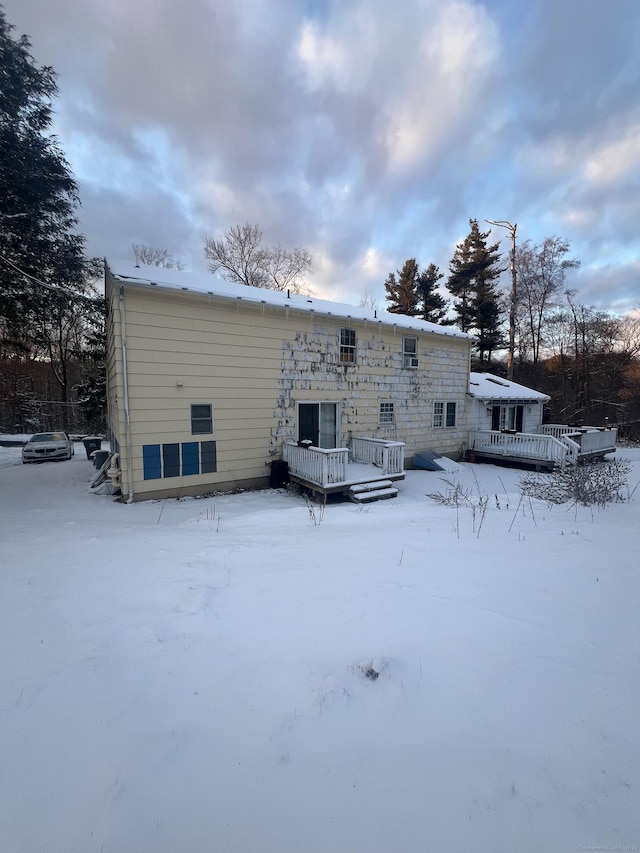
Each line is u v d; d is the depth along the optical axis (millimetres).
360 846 1416
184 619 3027
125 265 10094
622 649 2543
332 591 3432
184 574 3908
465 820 1498
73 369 33500
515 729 1925
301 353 11297
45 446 16438
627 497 7680
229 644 2686
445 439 15664
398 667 2375
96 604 3316
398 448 10844
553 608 3059
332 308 12531
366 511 7395
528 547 4430
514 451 14758
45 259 12133
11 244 11211
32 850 1441
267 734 1927
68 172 12266
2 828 1516
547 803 1555
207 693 2225
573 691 2176
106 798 1624
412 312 35969
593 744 1826
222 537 5387
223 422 9977
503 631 2752
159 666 2477
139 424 8836
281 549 4656
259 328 10461
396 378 13742
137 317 8695
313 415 11773
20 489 10156
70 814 1565
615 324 27250
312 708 2080
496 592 3334
